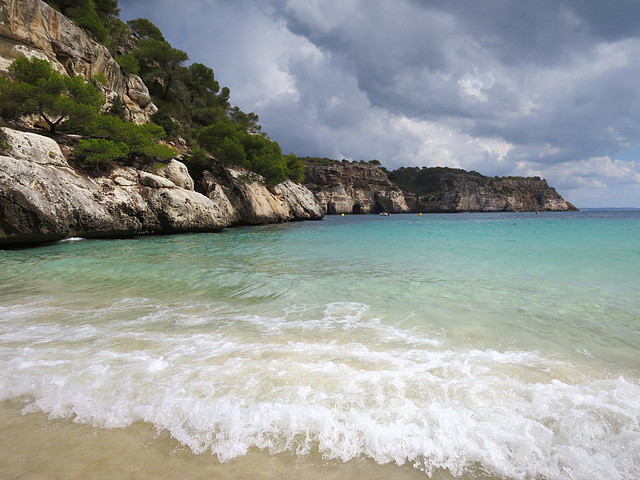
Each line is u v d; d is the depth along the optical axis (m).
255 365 3.75
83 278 8.91
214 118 57.16
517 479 2.18
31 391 3.18
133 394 3.12
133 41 55.00
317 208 59.22
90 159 20.81
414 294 7.25
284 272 9.66
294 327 5.20
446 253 13.68
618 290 7.45
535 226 32.53
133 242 18.56
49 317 5.66
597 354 4.19
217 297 7.12
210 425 2.68
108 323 5.35
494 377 3.50
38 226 15.79
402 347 4.37
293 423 2.69
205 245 17.27
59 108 22.70
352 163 140.50
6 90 21.27
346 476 2.22
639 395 3.15
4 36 24.83
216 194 32.53
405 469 2.28
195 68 64.19
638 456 2.33
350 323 5.40
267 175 44.12
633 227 28.64
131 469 2.24
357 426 2.65
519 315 5.78
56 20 28.25
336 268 10.34
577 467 2.26
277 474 2.23
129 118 33.56
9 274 9.35
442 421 2.71
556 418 2.76
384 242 18.70
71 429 2.65
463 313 5.91
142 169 25.47
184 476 2.20
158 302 6.73
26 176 16.03
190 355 4.04
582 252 13.22
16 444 2.47
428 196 145.88
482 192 151.75
